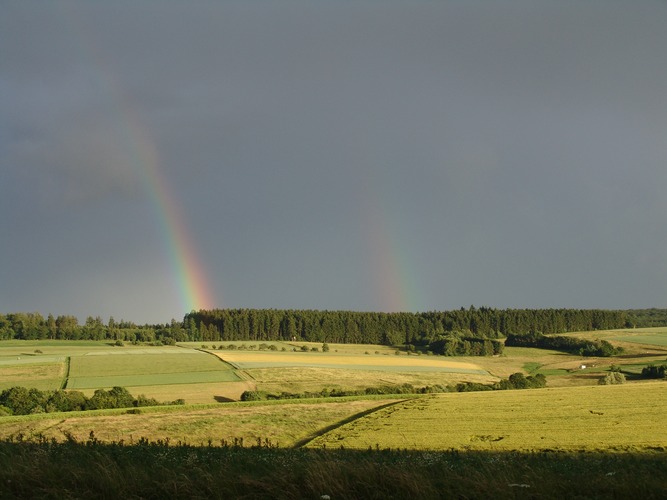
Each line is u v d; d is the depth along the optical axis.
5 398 68.00
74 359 130.88
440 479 13.20
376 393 85.38
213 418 55.34
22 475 12.88
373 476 12.95
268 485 12.60
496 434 43.38
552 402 57.06
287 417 56.09
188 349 165.88
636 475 14.93
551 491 12.65
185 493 12.51
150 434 47.72
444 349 165.88
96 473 12.98
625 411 50.12
